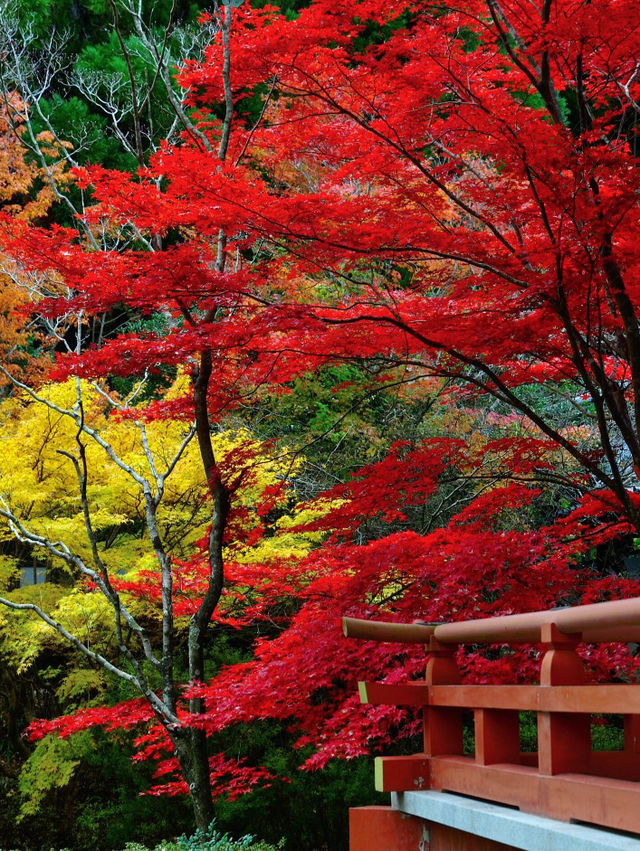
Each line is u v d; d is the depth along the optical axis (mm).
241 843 5836
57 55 15594
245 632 12641
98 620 10766
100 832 11242
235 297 5648
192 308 6535
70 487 11273
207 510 11281
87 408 10977
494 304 5824
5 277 12750
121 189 5188
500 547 5434
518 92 12281
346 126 5871
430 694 3512
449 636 3420
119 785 11570
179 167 4879
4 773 12078
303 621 6215
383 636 3502
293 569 7383
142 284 5367
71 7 18312
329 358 6250
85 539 11000
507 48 5410
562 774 2574
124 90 14570
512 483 7746
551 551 6578
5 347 13844
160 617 10898
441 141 5938
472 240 5398
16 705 12445
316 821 10773
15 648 10734
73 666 12000
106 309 5652
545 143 4727
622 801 2219
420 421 13055
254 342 6145
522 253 5039
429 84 5258
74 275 5645
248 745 11125
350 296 10047
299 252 5441
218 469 6891
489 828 2686
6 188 14188
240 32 6465
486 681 5230
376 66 5281
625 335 5812
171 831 10805
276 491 7332
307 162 10594
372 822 3496
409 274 12219
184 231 8164
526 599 5465
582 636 2680
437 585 5926
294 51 5340
